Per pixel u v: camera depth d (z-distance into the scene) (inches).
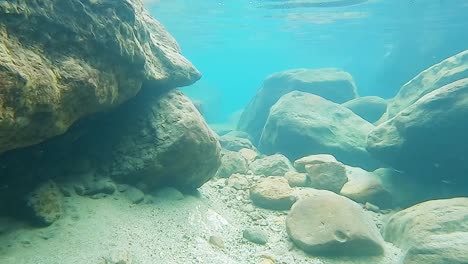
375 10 189.2
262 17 213.0
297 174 70.7
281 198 56.6
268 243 45.7
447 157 60.5
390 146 66.5
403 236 47.4
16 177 35.1
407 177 66.6
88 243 33.1
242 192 63.4
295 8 186.1
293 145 93.0
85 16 32.6
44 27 28.7
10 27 25.8
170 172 47.1
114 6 36.5
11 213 33.5
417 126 62.2
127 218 39.4
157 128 46.3
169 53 54.6
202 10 200.5
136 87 41.8
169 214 44.1
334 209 46.6
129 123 47.1
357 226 44.1
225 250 41.6
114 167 44.0
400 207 62.0
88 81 31.4
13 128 25.0
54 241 32.0
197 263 36.6
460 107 59.1
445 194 61.2
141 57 40.3
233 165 75.0
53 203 35.1
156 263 34.4
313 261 41.8
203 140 48.6
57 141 38.9
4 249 29.3
